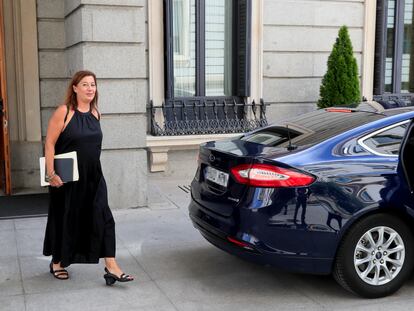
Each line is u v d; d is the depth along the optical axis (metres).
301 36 8.99
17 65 7.66
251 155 4.31
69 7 7.12
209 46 8.93
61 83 7.82
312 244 4.17
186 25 8.75
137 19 6.56
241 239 4.21
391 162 4.37
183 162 8.72
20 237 5.83
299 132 4.69
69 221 4.52
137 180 6.86
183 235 5.93
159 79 8.44
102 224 4.54
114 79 6.57
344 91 8.57
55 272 4.75
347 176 4.22
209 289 4.59
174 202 7.25
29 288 4.56
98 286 4.61
